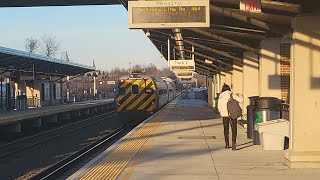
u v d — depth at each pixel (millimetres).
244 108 18984
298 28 9672
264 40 15523
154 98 29297
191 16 10523
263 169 9516
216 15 12930
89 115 44938
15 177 12906
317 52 9688
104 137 22625
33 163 15664
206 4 10469
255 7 9234
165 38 25281
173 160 10867
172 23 10539
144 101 29234
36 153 18250
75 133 26922
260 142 13023
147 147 13211
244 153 11766
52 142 22219
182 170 9562
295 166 9555
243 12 10047
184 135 16344
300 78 9719
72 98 64750
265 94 15594
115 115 45188
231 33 14969
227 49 20422
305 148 9664
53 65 40938
